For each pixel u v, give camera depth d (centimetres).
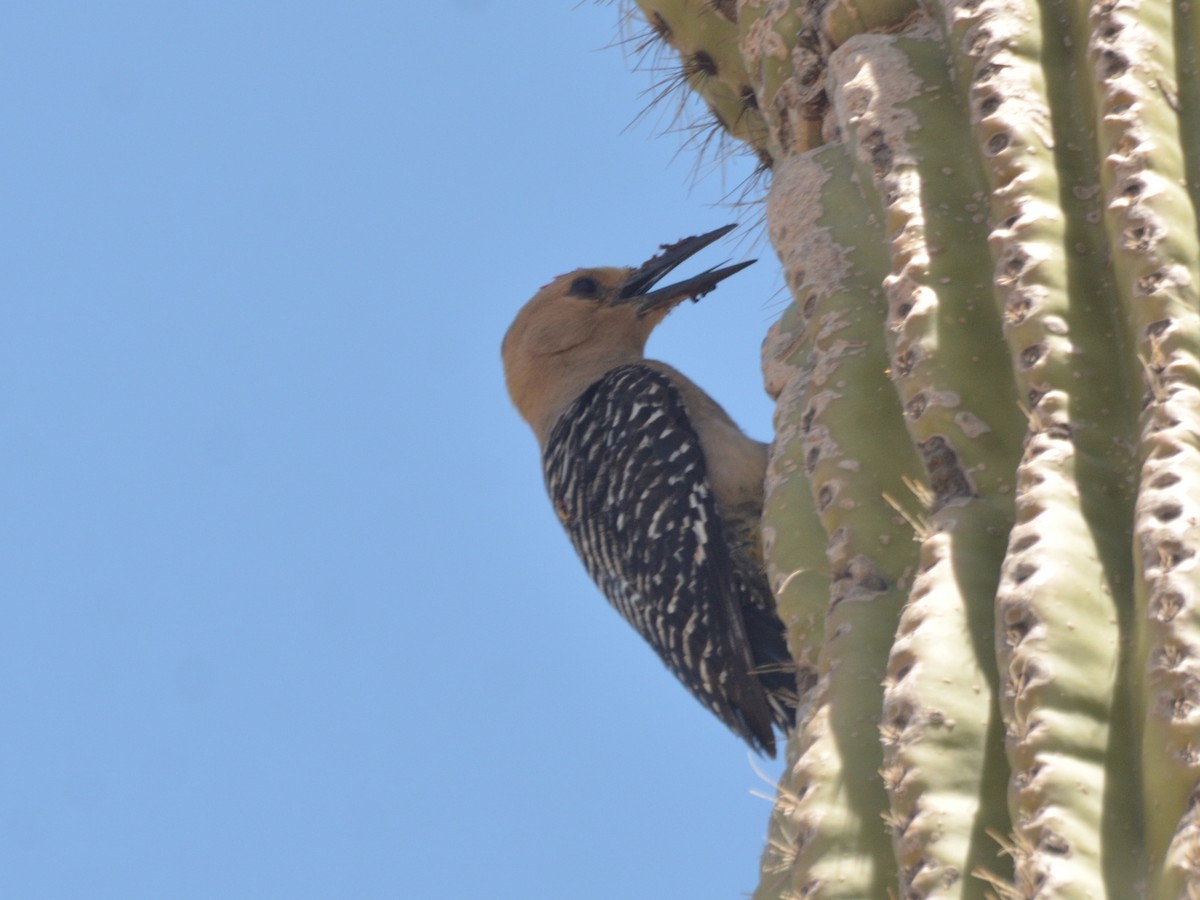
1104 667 566
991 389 695
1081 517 605
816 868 628
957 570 640
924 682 605
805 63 981
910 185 759
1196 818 499
